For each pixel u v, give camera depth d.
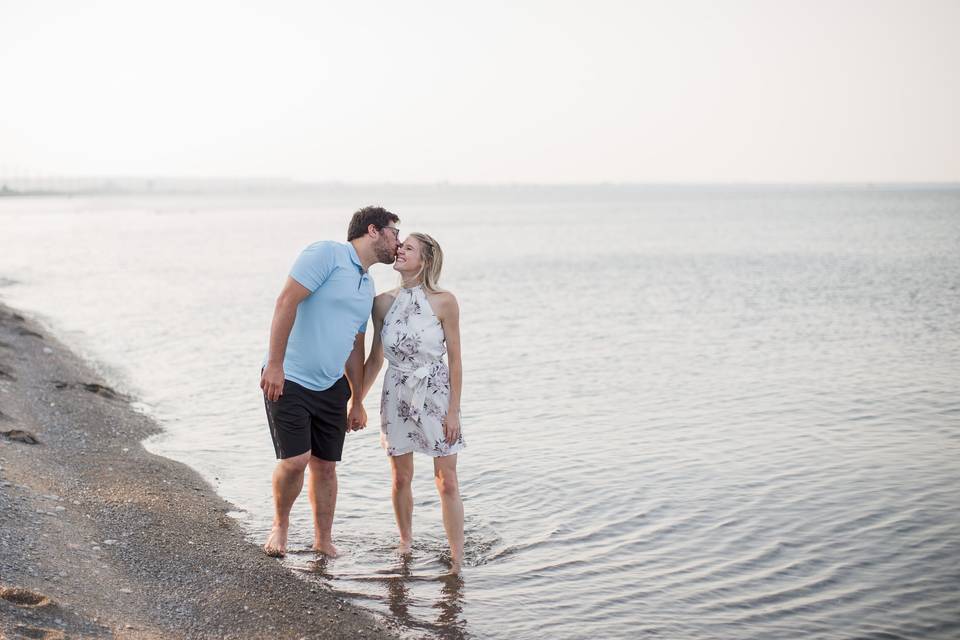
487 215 123.75
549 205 197.00
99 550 5.56
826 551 6.12
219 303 23.34
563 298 24.20
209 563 5.62
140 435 9.26
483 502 7.24
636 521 6.75
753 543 6.29
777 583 5.61
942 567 5.81
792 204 169.62
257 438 9.35
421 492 7.46
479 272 33.78
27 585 4.68
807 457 8.48
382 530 6.54
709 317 19.77
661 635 4.91
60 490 6.70
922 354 14.35
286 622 4.87
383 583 5.55
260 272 34.09
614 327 18.39
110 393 11.25
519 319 19.86
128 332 18.03
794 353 14.70
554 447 8.95
